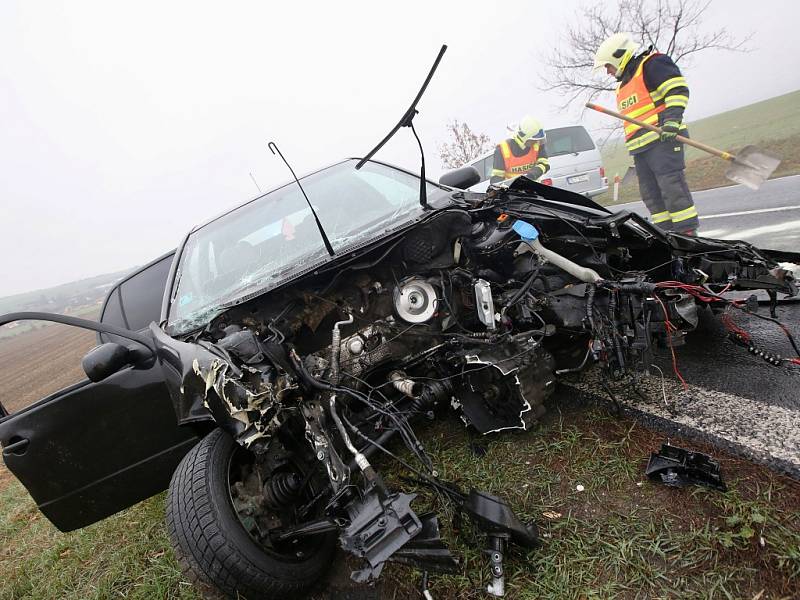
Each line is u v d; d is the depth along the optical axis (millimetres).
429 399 2377
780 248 4332
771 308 2631
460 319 2627
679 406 2469
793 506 1747
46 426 2533
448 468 2484
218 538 1810
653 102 4926
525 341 2291
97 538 3199
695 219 5000
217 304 2672
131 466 2670
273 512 2090
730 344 2936
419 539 1631
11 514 4230
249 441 1751
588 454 2311
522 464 2365
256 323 2402
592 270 2455
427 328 2521
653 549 1745
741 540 1688
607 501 2020
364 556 1555
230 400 1779
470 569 1889
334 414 1908
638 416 2480
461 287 2602
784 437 2064
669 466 1989
